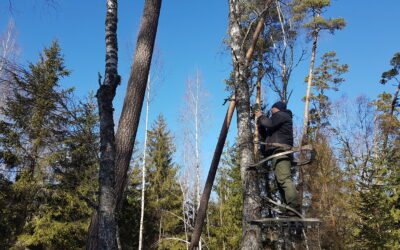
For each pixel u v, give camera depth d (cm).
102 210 420
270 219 529
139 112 586
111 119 457
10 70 686
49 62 1847
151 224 3219
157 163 3484
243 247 580
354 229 1285
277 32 1405
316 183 1592
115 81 470
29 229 1919
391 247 1089
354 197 1334
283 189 550
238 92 644
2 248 1823
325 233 1503
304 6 2036
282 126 571
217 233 2538
